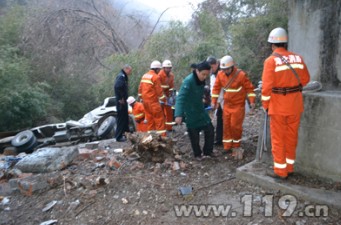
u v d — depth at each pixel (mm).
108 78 14336
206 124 5410
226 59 5270
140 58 13797
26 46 17156
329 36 4156
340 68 4156
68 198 4520
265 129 4555
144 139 5406
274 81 3865
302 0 4309
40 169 5348
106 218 3984
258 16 12750
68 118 16297
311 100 4105
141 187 4598
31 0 20750
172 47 13445
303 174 4352
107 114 9148
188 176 4875
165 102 7367
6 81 13047
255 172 4492
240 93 5418
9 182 4934
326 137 4047
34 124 14070
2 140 9023
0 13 20562
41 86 15820
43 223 3979
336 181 4043
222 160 5426
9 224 4098
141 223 3807
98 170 5281
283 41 3920
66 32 18531
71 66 18156
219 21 15234
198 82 5082
